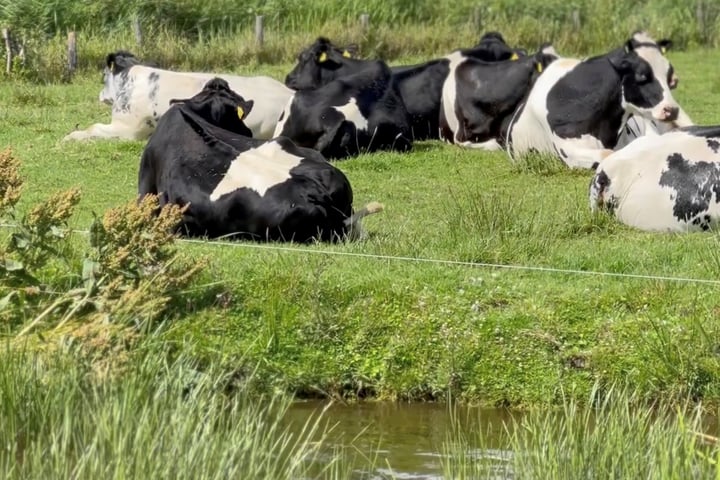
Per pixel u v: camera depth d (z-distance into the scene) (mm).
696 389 11992
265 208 14680
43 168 19750
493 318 12594
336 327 12562
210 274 13078
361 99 21703
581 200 17703
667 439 9562
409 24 41344
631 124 21250
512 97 23047
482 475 9992
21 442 9914
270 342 12398
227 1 38656
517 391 12203
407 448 10992
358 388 12320
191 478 8875
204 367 12094
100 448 9086
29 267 12727
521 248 14453
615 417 9977
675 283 13164
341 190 14984
